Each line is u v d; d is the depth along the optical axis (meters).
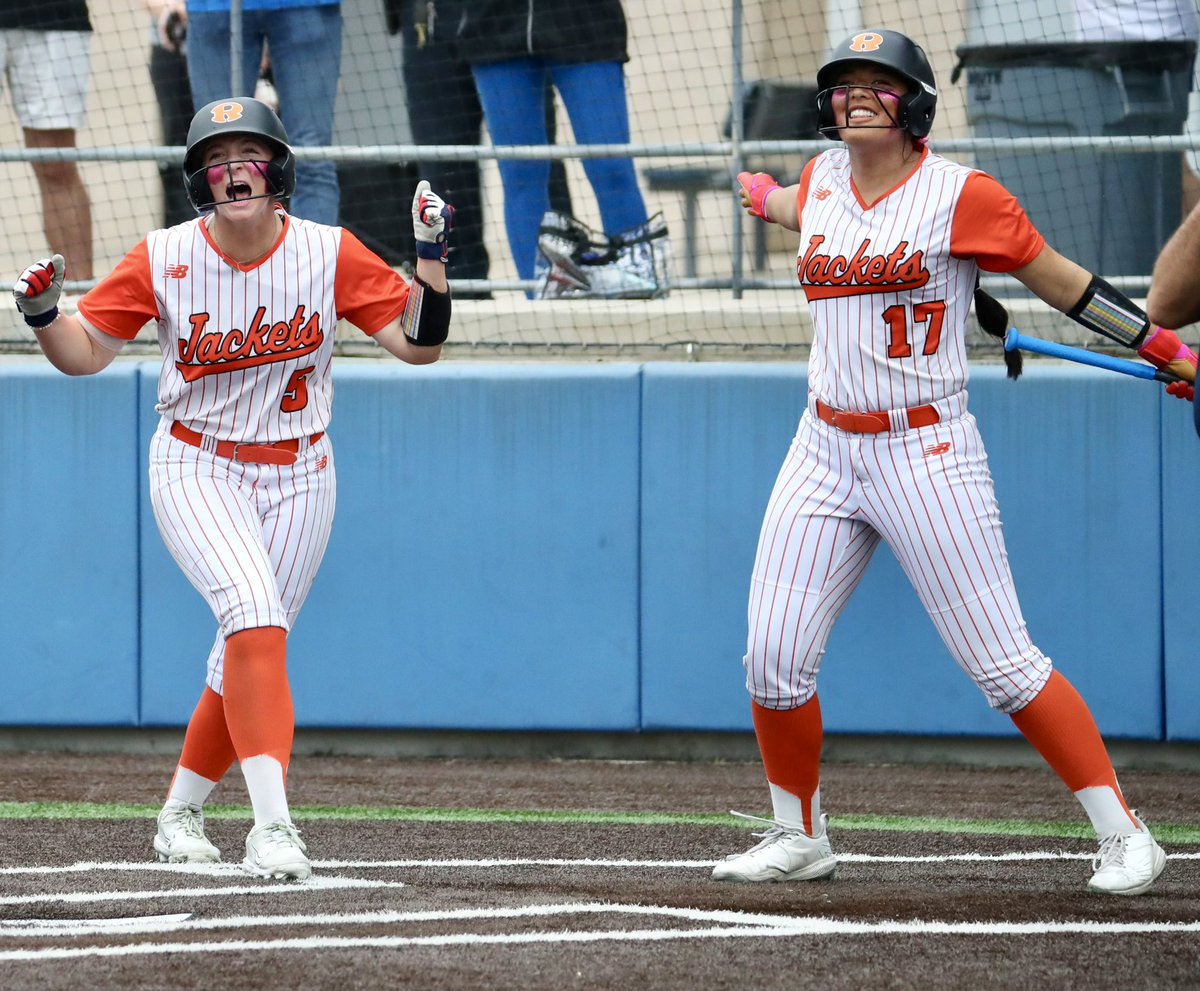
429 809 18.89
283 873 14.01
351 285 14.90
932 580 14.22
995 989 10.75
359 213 24.66
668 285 23.88
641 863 15.58
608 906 13.34
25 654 23.12
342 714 22.97
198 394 14.55
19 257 26.20
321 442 15.12
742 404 22.45
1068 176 23.52
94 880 14.38
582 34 23.39
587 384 22.66
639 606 22.66
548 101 24.41
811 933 12.34
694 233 25.66
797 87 25.38
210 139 14.07
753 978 10.99
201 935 12.10
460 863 15.47
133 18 27.52
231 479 14.62
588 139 23.89
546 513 22.73
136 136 27.77
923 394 14.05
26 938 12.01
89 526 23.02
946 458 14.11
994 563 14.23
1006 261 13.93
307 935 12.12
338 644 22.97
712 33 25.75
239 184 14.09
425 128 24.20
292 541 14.86
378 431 22.89
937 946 11.93
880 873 15.14
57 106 25.14
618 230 24.19
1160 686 22.09
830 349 14.21
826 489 14.41
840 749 22.89
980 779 21.38
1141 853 14.09
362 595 22.91
